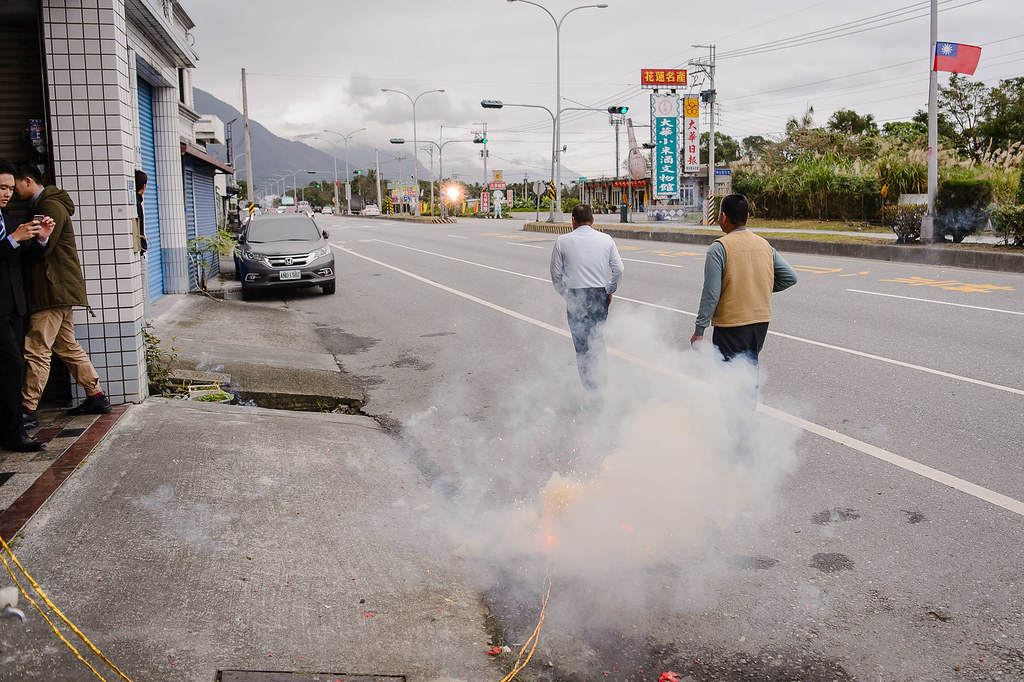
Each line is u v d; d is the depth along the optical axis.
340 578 3.60
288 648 3.03
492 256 21.95
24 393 5.09
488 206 76.50
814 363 7.72
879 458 5.12
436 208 86.44
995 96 46.53
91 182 5.64
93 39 5.54
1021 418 5.80
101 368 5.86
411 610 3.41
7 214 4.90
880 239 20.88
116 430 5.29
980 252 16.20
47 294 5.05
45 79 5.53
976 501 4.40
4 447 4.83
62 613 3.08
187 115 17.77
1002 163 20.61
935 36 18.23
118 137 5.63
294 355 8.88
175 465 4.75
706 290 4.93
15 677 2.69
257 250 14.25
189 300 12.75
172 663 2.85
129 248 5.75
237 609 3.25
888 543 3.96
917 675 2.95
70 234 5.14
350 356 9.06
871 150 39.06
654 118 46.31
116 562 3.51
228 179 31.31
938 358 7.76
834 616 3.35
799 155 40.06
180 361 7.82
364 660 3.01
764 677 2.98
